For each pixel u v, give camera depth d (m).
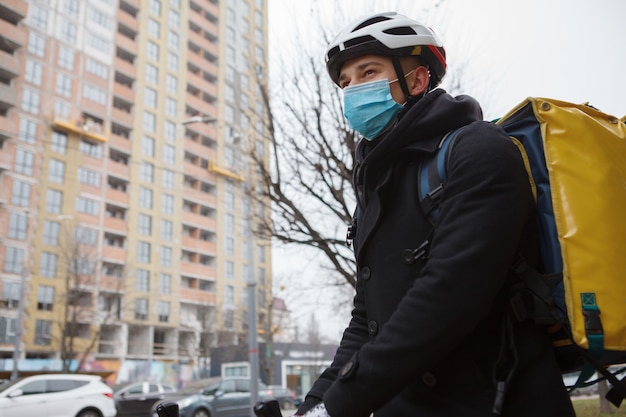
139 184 47.25
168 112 51.28
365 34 1.46
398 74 1.45
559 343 1.14
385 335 1.04
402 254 1.22
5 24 40.00
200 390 15.60
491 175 1.08
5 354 36.09
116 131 47.75
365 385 1.02
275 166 8.71
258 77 9.20
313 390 1.41
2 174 38.19
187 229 51.47
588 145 1.16
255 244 13.20
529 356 1.08
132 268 44.03
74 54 44.78
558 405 1.05
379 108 1.44
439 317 1.00
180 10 54.97
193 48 56.47
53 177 41.16
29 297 37.41
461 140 1.17
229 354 41.69
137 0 51.22
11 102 38.78
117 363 40.66
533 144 1.21
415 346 1.00
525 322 1.11
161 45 52.28
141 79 49.84
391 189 1.29
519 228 1.07
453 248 1.04
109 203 44.50
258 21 28.66
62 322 35.41
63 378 12.75
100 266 40.41
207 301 49.72
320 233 8.88
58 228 40.38
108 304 41.16
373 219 1.28
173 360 46.00
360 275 1.44
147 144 48.91
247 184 9.45
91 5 46.69
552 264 1.13
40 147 40.81
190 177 51.66
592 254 1.08
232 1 61.03
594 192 1.12
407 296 1.06
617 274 1.06
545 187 1.17
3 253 37.06
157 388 20.36
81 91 44.69
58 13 44.22
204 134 53.72
